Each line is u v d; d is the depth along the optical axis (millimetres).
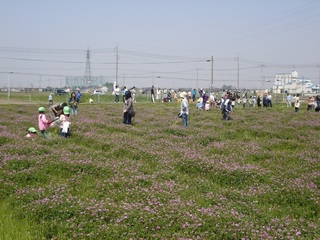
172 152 17578
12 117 33969
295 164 16109
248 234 8148
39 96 81312
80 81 140500
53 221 8953
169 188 11695
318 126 31422
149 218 8867
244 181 13328
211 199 10852
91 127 26625
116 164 14703
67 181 12484
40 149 16656
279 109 58125
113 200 10664
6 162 14266
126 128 26703
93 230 8438
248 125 31000
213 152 18469
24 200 10547
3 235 8383
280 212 10375
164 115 40750
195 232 8344
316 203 10805
